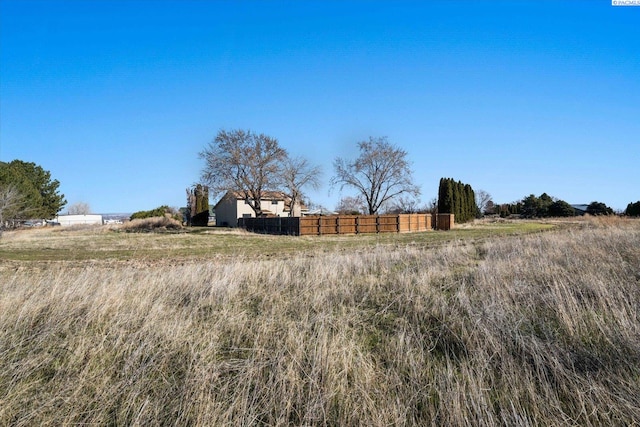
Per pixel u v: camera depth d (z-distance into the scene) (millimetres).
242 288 6820
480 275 6703
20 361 3871
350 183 48562
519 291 5613
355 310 5277
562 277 6348
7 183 36938
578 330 4195
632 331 3998
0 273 9664
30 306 5254
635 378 3213
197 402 3137
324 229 30703
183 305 5809
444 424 2844
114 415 3096
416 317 4906
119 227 42625
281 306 5551
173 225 44781
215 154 41312
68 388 3418
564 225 34656
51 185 51531
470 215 45688
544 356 3600
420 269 7910
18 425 2943
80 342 4258
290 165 43500
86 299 5551
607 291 5254
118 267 11227
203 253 15852
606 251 9094
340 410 3014
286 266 8383
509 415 2828
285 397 3139
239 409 3057
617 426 2707
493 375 3430
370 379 3391
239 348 4047
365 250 13422
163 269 9141
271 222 35156
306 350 3986
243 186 41844
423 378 3461
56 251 16766
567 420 2791
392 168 47438
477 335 4102
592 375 3285
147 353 3996
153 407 3127
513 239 14273
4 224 31688
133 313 5098
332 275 7348
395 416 2900
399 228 32406
